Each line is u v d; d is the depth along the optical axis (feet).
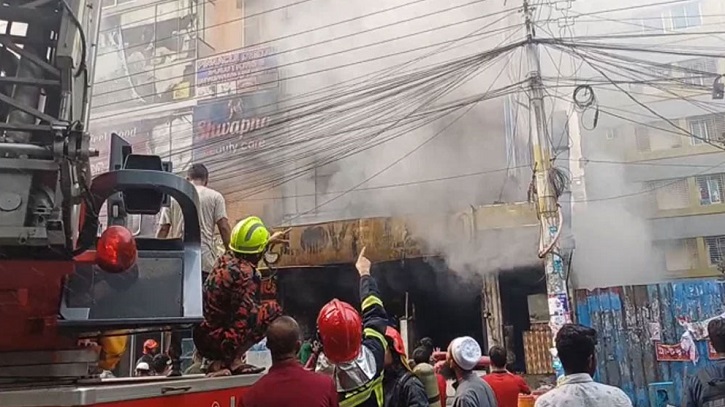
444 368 16.51
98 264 6.61
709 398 10.78
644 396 34.47
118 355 9.75
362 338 9.27
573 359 8.24
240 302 10.18
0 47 7.14
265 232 10.91
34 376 7.02
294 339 8.13
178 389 6.77
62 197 6.58
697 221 58.23
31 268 6.68
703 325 34.32
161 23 60.59
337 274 46.03
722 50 52.21
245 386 8.86
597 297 36.40
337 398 8.05
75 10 7.48
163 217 14.08
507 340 40.68
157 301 7.34
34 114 6.73
